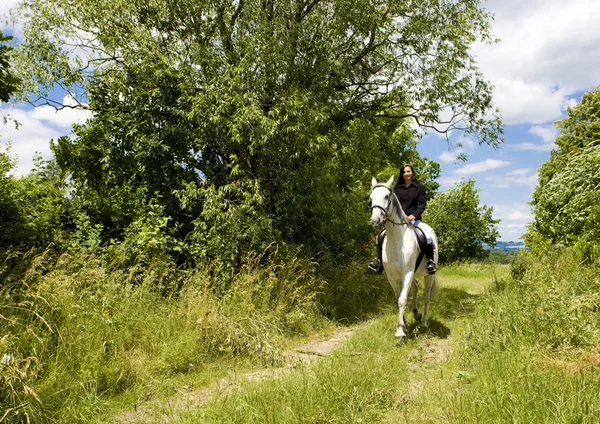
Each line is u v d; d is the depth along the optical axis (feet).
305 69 35.47
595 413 10.94
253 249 30.14
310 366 17.51
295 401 13.25
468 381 15.48
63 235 28.76
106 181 35.14
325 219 37.70
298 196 34.60
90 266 22.99
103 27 39.91
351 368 15.89
